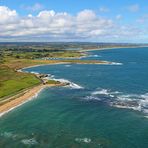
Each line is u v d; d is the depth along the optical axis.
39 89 150.25
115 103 116.44
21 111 106.94
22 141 77.69
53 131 84.81
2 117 99.44
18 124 91.81
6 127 89.00
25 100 124.06
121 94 135.12
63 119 96.25
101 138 78.50
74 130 85.25
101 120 93.94
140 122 90.81
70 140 77.69
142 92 139.50
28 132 84.31
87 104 115.88
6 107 112.00
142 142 74.81
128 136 79.19
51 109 109.38
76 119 95.81
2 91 137.62
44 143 76.19
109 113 101.69
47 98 128.88
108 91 143.88
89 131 84.06
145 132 81.88
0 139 79.19
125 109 106.69
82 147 73.00
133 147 71.94
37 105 115.94
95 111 104.94
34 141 77.62
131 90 145.38
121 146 72.81
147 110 104.88
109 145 73.75
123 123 90.19
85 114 101.38
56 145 74.69
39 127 88.56
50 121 94.31
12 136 81.38
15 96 130.75
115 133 81.75
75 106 113.00
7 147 73.94
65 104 116.81
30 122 93.69
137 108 107.75
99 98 127.00
